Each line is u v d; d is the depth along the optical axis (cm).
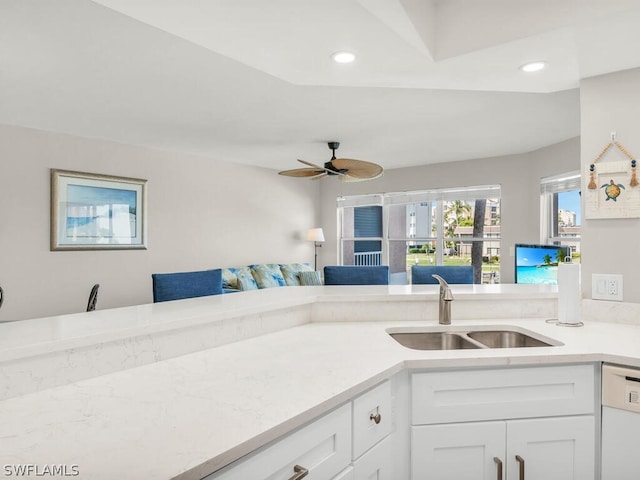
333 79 211
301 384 116
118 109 360
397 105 351
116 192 483
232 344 160
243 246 629
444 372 142
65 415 96
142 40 232
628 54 177
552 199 527
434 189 632
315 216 748
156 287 226
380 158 588
